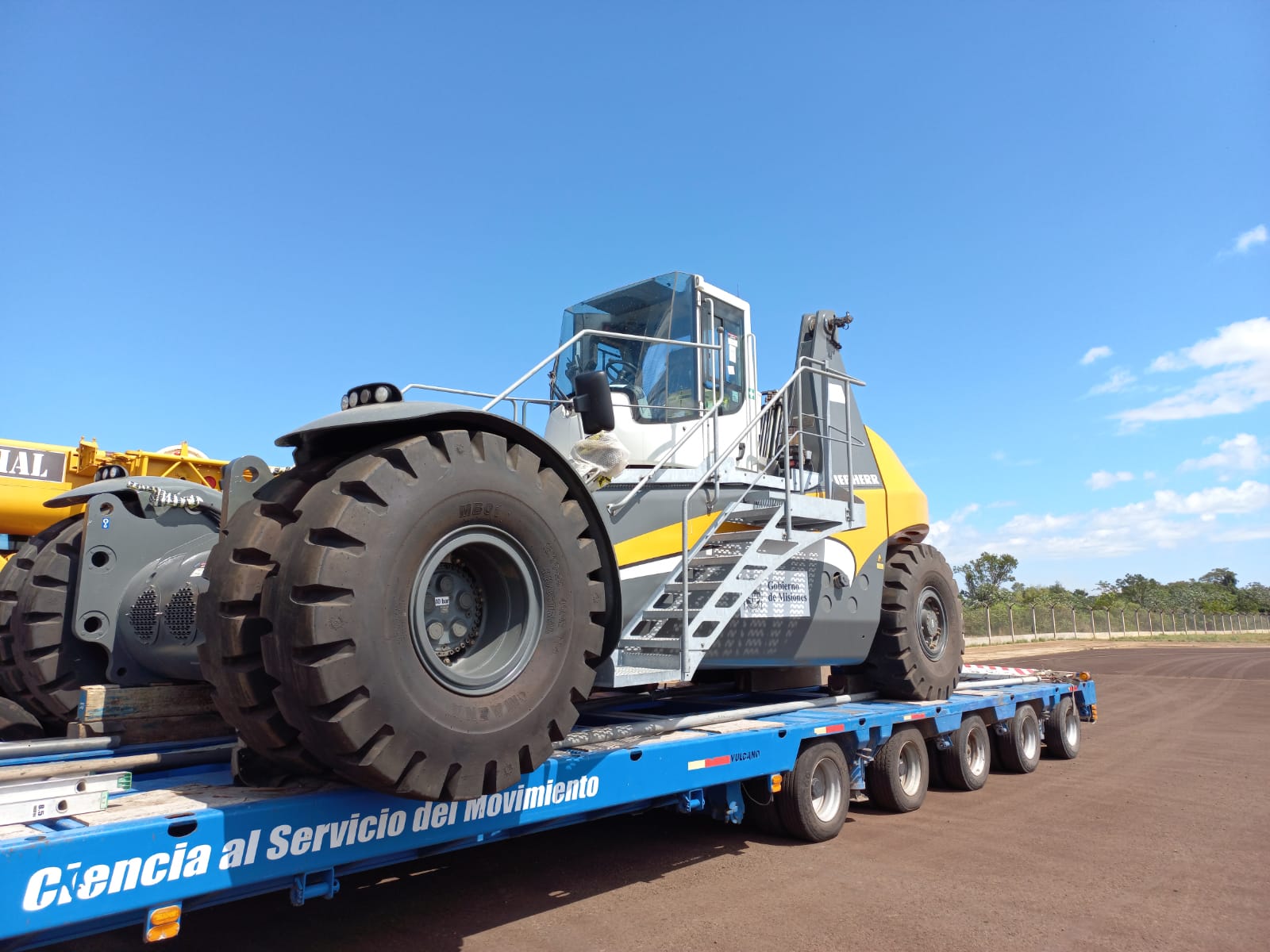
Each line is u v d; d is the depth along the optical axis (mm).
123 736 4184
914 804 6918
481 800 3629
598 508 3992
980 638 40969
